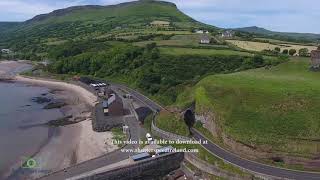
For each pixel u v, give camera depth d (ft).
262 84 379.55
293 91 349.82
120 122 420.77
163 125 378.53
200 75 556.51
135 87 587.27
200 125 377.50
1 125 448.24
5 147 372.38
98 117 442.50
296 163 292.20
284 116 320.70
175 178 306.35
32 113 506.89
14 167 324.19
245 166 291.17
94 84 650.43
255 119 326.24
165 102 482.69
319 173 279.90
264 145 303.07
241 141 313.94
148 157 312.09
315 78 403.13
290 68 465.47
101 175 281.33
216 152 318.65
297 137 298.76
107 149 355.77
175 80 546.67
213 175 297.12
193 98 400.26
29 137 403.13
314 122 307.78
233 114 339.57
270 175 274.77
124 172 293.43
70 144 376.89
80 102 564.30
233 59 583.99
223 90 377.50
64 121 463.01
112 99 461.37
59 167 321.32
